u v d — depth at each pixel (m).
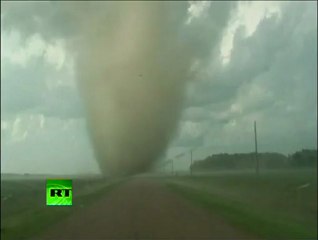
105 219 20.39
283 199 39.59
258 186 54.22
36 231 16.92
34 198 37.91
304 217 26.36
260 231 16.19
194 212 23.38
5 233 16.98
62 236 15.33
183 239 14.15
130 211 24.19
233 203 32.12
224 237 14.54
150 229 16.59
